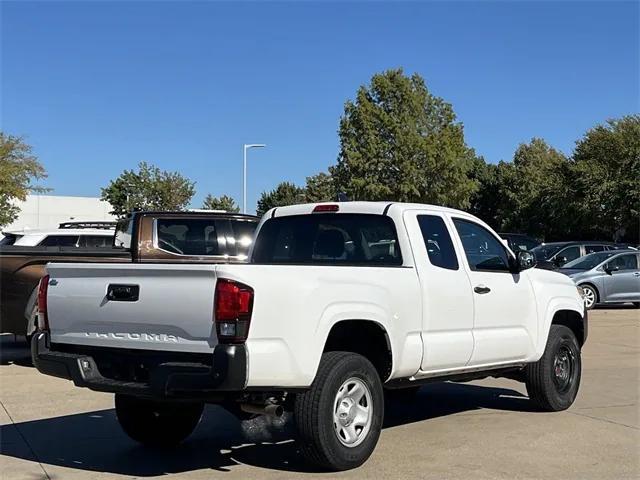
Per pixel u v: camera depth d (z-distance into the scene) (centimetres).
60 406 838
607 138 4159
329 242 695
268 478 562
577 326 864
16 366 1116
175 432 668
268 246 737
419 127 4531
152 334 536
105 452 651
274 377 516
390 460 607
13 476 576
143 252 1047
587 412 793
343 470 573
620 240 4422
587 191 4106
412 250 645
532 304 764
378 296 594
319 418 546
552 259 2236
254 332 507
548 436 688
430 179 4491
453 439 679
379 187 4366
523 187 5600
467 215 736
